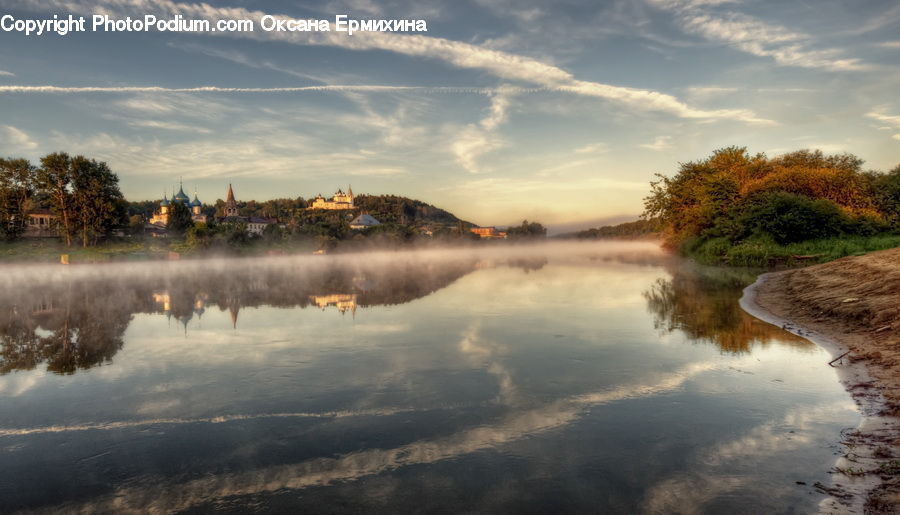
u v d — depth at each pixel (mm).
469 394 9562
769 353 12141
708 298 22156
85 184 96688
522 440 7395
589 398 9188
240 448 7328
